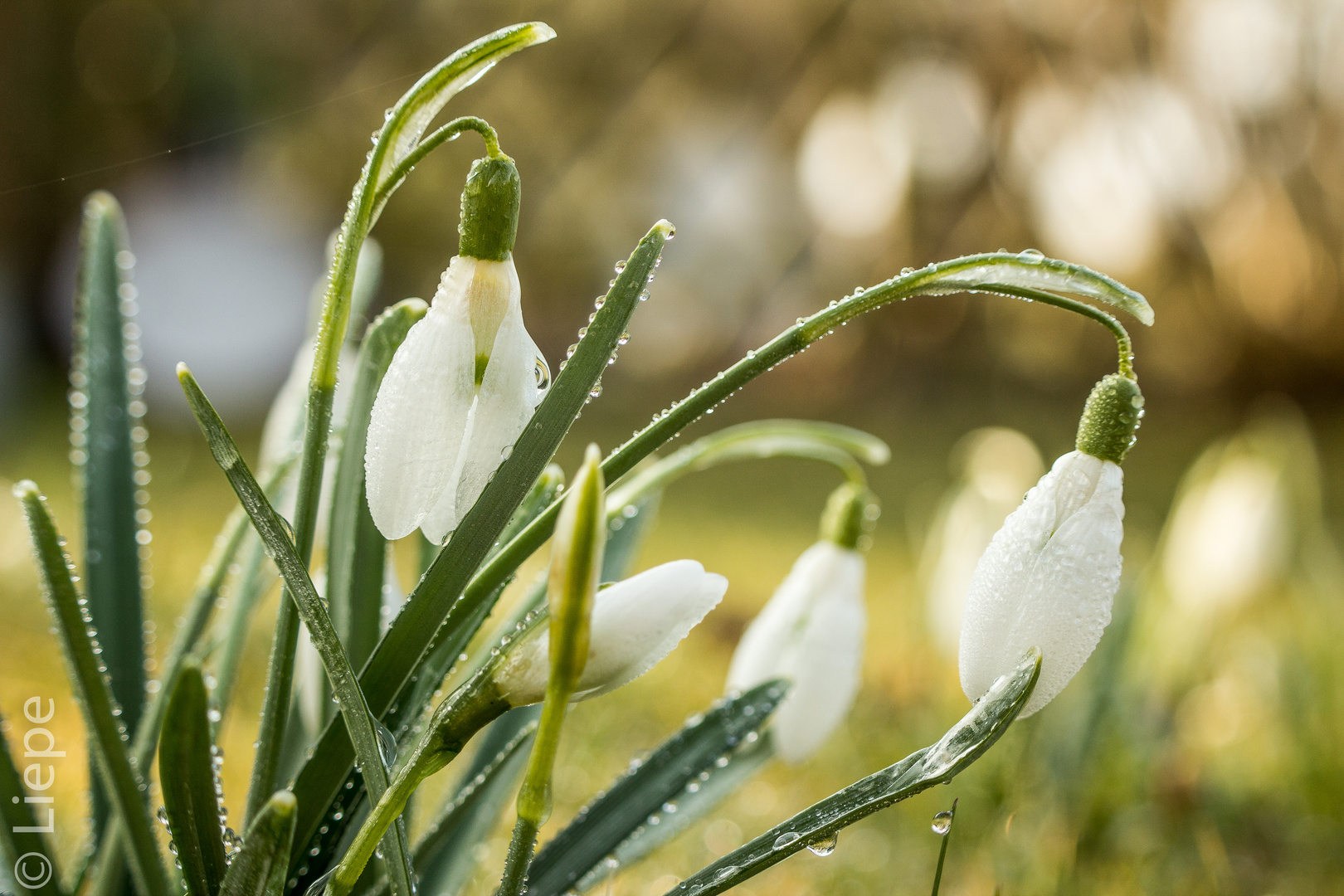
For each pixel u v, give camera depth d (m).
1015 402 2.01
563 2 1.98
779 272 2.04
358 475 0.29
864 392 2.02
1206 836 0.44
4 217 1.85
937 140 1.92
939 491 1.39
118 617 0.32
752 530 1.14
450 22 1.97
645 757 0.31
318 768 0.28
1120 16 1.79
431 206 1.96
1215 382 1.98
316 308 0.32
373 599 0.30
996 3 1.85
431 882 0.32
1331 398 1.94
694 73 2.03
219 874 0.27
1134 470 1.58
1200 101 1.80
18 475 1.12
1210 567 0.60
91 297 0.33
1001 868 0.40
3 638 0.58
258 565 0.32
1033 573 0.27
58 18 1.85
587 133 2.02
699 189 2.05
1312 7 1.75
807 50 1.99
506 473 0.27
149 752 0.30
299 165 1.97
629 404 1.95
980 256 0.27
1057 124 1.84
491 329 0.27
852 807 0.27
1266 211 1.85
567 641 0.25
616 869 0.32
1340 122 1.79
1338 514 1.24
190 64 1.92
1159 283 1.91
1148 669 0.57
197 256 1.90
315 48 1.97
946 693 0.60
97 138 1.90
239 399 1.86
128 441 0.32
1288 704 0.54
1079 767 0.44
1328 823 0.48
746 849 0.27
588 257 2.05
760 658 0.33
